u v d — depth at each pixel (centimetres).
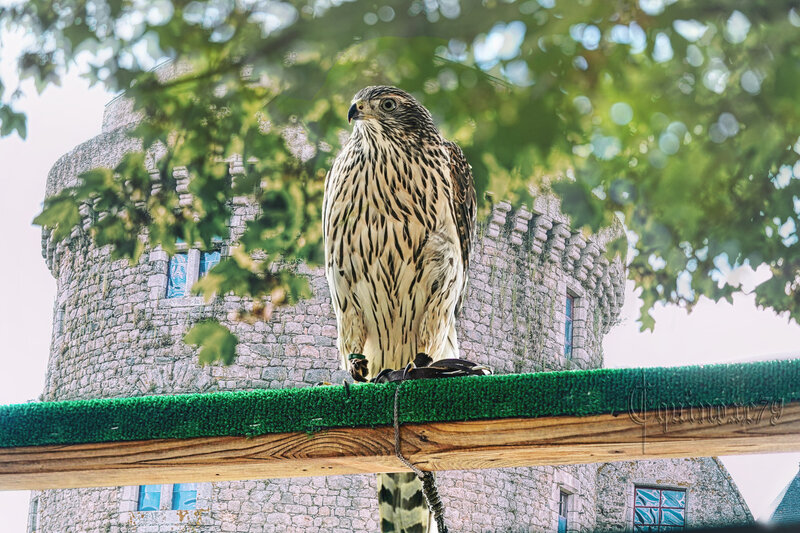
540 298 2628
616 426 318
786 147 632
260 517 2247
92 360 2508
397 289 496
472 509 2395
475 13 559
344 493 2277
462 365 354
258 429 347
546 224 2627
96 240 667
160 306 2442
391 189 486
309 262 683
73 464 354
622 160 638
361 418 340
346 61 607
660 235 704
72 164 2575
